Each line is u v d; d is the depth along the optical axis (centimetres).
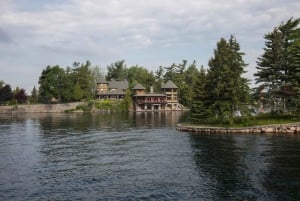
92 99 16325
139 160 3581
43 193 2458
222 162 3416
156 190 2517
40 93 16250
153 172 3055
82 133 6122
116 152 4084
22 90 16738
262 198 2328
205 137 5331
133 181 2762
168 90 16575
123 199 2327
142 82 19300
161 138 5319
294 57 6038
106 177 2892
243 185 2623
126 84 17950
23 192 2483
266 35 6475
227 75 6112
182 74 19375
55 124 8119
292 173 2941
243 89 6122
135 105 16238
